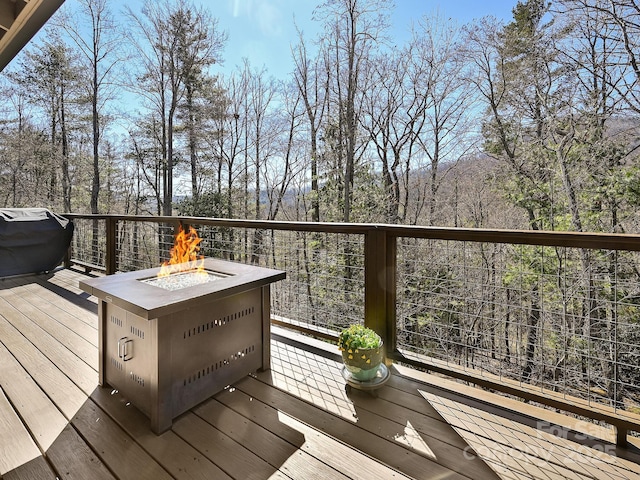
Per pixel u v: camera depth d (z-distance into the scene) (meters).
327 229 2.28
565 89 7.78
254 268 2.21
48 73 13.13
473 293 4.00
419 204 11.61
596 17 7.13
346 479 1.27
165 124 14.07
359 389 1.82
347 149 11.70
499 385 1.70
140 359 1.60
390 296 2.07
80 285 1.82
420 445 1.45
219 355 1.81
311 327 2.48
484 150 9.76
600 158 7.33
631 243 1.33
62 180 14.23
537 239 1.54
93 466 1.32
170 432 1.52
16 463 1.33
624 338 4.63
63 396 1.79
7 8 2.52
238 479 1.26
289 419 1.62
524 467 1.33
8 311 3.12
